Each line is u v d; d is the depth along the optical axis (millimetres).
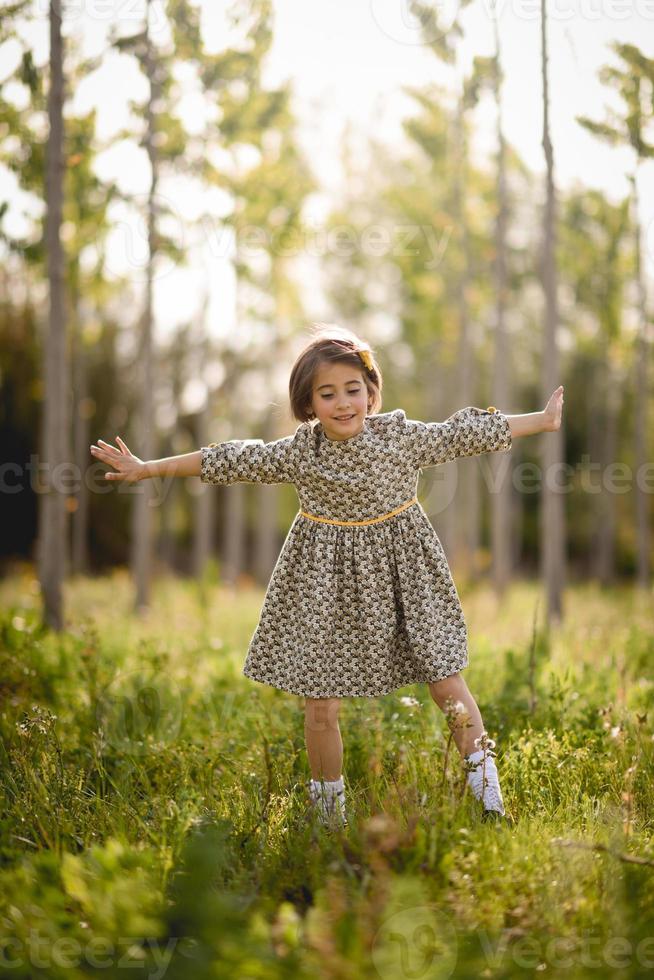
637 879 2441
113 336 18781
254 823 2938
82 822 2994
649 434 20000
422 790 3070
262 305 13750
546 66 6621
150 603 10930
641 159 6707
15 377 15812
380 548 3285
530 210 12891
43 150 7086
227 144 8234
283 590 3352
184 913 2244
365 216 13172
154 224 7898
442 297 14195
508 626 8680
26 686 4422
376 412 3461
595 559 23625
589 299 11625
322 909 2271
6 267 12891
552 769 3404
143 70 7395
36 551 17750
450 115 10828
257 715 4160
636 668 5445
